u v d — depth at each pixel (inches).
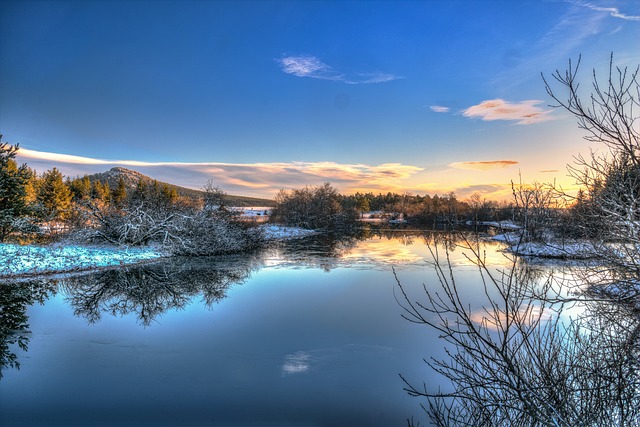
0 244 784.9
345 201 3846.0
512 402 141.2
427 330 381.7
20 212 855.7
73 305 481.1
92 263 740.0
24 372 286.8
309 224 2207.2
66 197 1966.0
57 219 1114.7
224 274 703.7
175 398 247.1
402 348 336.5
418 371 289.6
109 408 233.0
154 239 1018.1
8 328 389.1
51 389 258.8
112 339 359.6
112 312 451.8
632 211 164.9
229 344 346.6
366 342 351.3
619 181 169.2
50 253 758.5
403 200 3747.5
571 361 146.3
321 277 669.9
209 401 242.1
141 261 831.7
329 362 307.7
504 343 122.1
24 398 246.5
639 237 167.5
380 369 293.3
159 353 326.6
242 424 215.2
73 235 929.5
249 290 570.9
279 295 537.6
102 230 961.5
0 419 221.3
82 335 369.7
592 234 200.5
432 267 771.4
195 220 991.0
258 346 343.0
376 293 546.9
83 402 239.0
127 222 937.5
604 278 195.5
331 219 2377.0
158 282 629.6
